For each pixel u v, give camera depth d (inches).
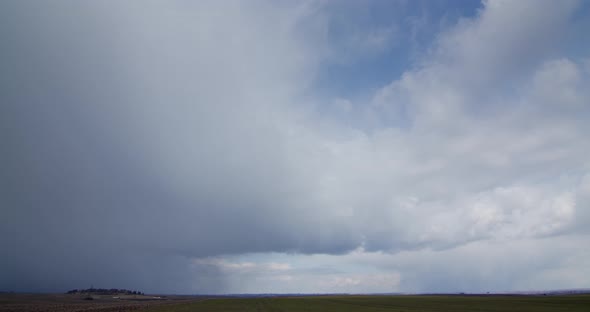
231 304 4340.6
